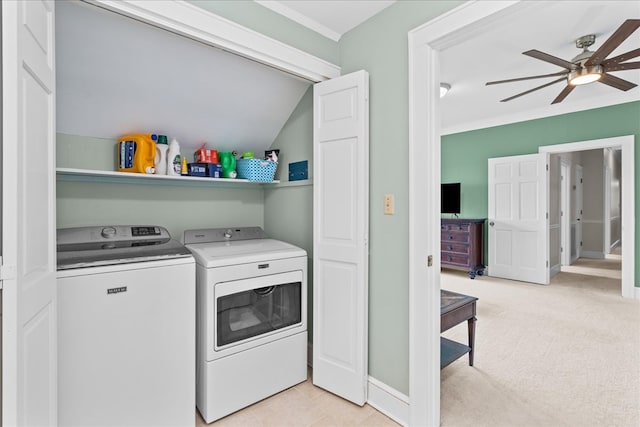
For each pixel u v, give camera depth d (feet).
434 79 5.48
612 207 26.48
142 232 6.55
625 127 13.10
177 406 5.43
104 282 4.73
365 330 6.33
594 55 7.70
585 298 13.09
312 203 7.78
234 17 5.68
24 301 2.95
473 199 17.81
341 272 6.57
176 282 5.41
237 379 6.09
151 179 7.06
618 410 6.14
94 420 4.67
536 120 15.42
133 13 4.60
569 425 5.76
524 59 9.96
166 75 6.23
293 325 6.94
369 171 6.46
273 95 7.71
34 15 3.22
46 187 3.66
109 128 6.57
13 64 2.68
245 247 6.98
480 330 9.91
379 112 6.28
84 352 4.58
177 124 7.25
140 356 5.06
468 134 17.88
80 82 5.70
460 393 6.72
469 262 16.60
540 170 15.12
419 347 5.59
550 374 7.45
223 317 5.93
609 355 8.32
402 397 5.87
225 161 7.62
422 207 5.53
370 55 6.49
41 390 3.49
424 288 5.53
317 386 7.01
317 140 6.92
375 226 6.37
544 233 15.10
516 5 4.40
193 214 7.97
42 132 3.50
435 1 5.41
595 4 7.19
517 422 5.84
